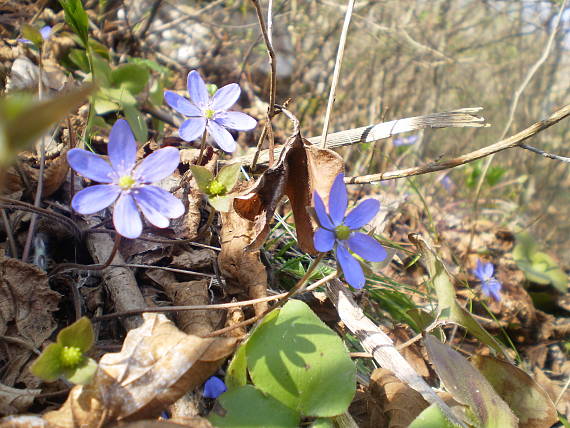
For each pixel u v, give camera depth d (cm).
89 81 22
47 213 16
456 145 58
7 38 27
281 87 49
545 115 64
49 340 14
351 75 60
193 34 44
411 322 24
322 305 19
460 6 69
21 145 6
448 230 41
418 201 42
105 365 12
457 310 17
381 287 24
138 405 11
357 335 17
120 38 35
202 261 19
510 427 14
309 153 16
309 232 16
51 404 13
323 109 56
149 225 19
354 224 13
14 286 14
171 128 29
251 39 48
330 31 56
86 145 22
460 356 16
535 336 31
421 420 12
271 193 15
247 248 15
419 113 62
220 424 12
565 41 64
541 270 37
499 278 36
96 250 17
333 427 13
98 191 12
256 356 13
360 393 16
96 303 16
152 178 12
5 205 16
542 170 60
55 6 31
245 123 16
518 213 52
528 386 17
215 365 12
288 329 14
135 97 26
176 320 17
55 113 6
